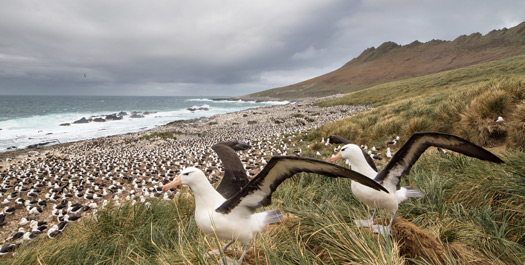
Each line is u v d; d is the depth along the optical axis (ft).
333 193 18.71
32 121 150.71
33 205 33.04
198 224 9.48
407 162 10.73
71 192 37.88
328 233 11.05
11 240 25.14
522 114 24.44
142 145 80.38
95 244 15.56
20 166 55.31
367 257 9.32
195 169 9.27
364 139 42.80
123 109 277.03
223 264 9.16
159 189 35.73
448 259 9.71
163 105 378.32
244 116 150.51
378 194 10.58
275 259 9.66
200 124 126.62
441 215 14.01
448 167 19.99
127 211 17.99
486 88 34.45
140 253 13.53
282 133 75.72
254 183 8.77
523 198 13.67
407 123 38.73
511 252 11.38
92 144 83.20
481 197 15.10
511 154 17.56
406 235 10.95
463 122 30.17
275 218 9.90
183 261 9.81
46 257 13.82
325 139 48.70
